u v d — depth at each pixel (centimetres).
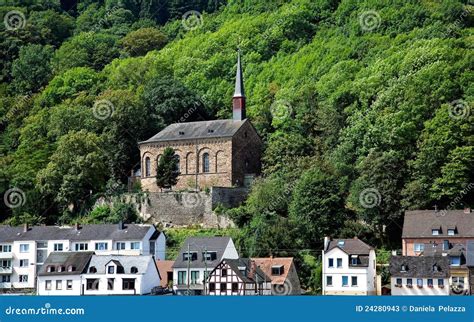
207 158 15662
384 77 17200
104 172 15912
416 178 14038
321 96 18012
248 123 15888
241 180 15612
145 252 13775
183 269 12825
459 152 13900
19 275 14088
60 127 17662
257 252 13288
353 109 16625
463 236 12756
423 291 11938
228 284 12181
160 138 16050
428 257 12138
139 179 16275
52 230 14275
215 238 13150
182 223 14888
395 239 13638
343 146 15338
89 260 12888
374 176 13750
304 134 16925
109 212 15325
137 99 17538
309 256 13038
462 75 15825
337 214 13425
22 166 16625
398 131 14700
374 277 12519
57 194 15775
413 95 15150
